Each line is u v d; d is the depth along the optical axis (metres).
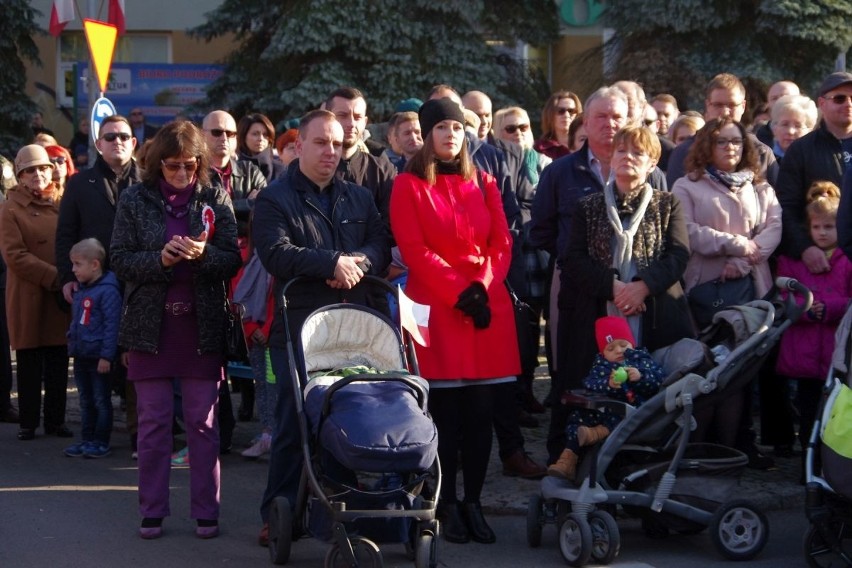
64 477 7.98
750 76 19.38
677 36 20.30
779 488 7.14
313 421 5.68
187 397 6.52
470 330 6.42
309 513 5.93
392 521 5.76
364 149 7.56
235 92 20.20
